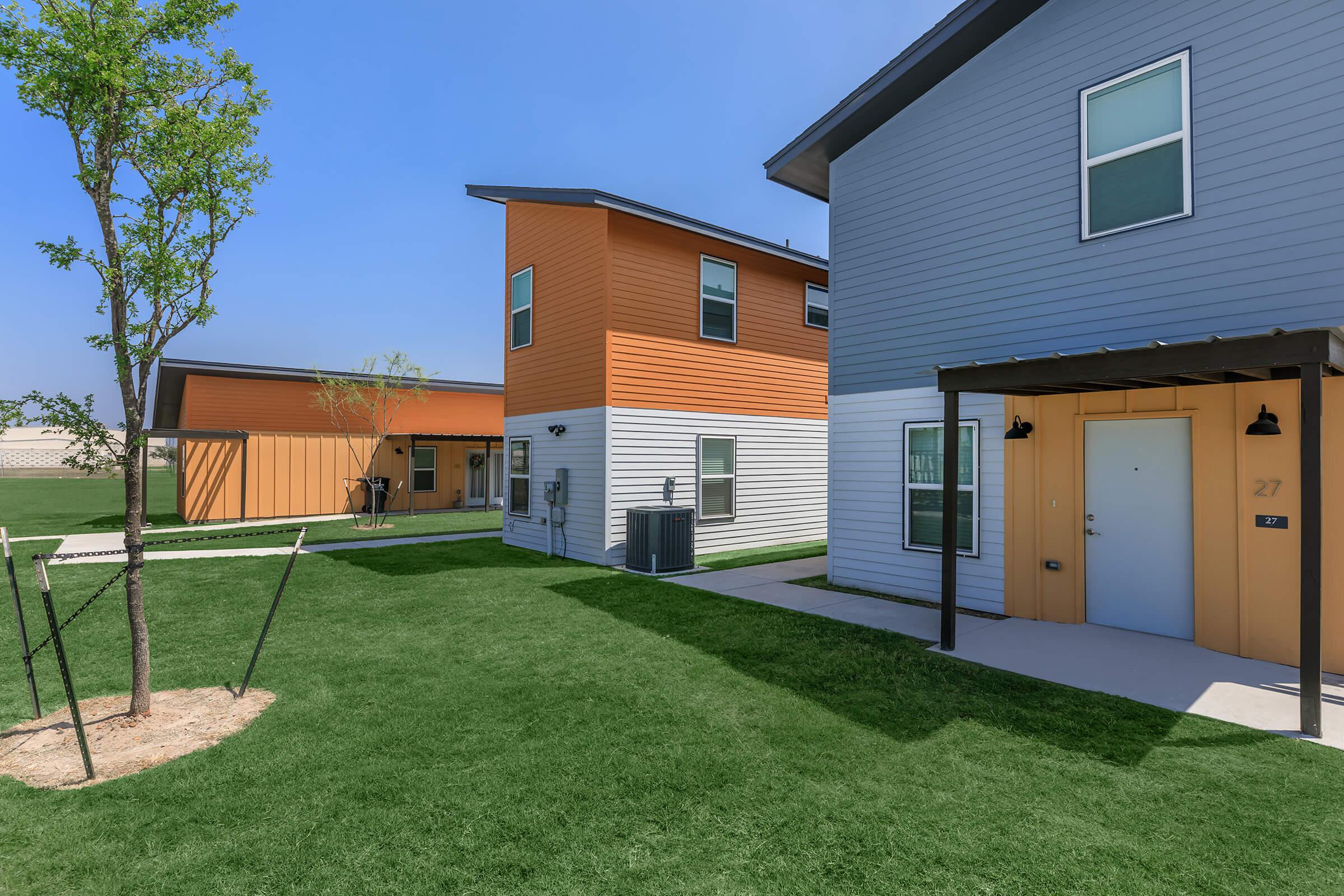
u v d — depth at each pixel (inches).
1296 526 233.6
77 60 177.0
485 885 117.3
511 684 217.6
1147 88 268.4
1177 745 172.2
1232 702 200.7
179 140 193.2
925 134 343.3
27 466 1795.0
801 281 577.6
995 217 314.8
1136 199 271.0
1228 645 248.4
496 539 589.9
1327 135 226.4
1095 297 281.0
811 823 136.8
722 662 239.9
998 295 313.3
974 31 310.2
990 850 127.6
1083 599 291.1
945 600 254.8
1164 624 270.2
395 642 265.7
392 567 437.4
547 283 509.4
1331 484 226.5
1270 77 238.1
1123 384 261.1
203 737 177.8
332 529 664.4
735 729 183.0
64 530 625.0
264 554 485.1
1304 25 231.3
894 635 275.4
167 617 302.7
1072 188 288.8
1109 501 284.4
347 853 126.7
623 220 455.5
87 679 222.7
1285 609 235.3
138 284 193.5
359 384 868.6
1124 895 114.9
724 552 514.9
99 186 188.1
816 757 166.4
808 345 582.2
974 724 186.5
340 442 818.2
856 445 372.8
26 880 118.4
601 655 248.5
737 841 130.6
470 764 162.4
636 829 134.9
